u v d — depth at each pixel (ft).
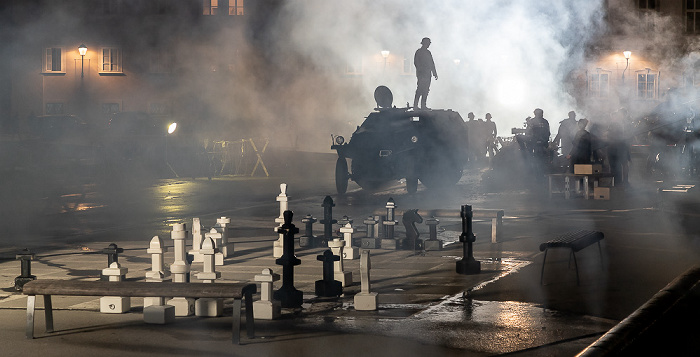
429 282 65.36
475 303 57.21
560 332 48.60
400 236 93.97
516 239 91.35
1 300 60.29
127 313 55.16
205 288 46.73
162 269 57.98
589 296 59.31
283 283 57.16
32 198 152.56
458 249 83.97
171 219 119.44
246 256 81.66
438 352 44.34
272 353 44.45
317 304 57.31
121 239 98.17
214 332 49.49
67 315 54.70
